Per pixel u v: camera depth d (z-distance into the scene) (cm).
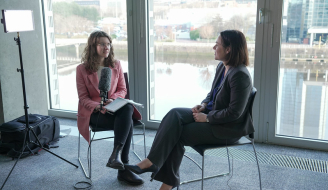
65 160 282
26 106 278
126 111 251
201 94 347
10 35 340
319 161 291
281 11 295
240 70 207
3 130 294
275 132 329
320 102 306
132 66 368
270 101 321
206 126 215
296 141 321
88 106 260
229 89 214
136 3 347
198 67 341
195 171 274
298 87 311
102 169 281
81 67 273
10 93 346
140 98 374
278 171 273
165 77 360
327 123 308
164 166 218
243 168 280
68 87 419
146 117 379
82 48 395
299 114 317
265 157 301
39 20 371
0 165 291
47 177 268
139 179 254
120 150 239
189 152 315
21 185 255
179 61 349
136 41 358
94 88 270
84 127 263
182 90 355
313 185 249
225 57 216
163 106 371
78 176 269
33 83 371
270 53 309
